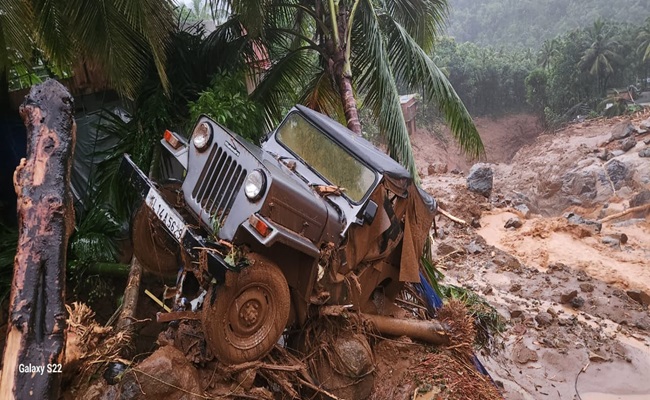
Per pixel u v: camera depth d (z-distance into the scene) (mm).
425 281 7578
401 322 5805
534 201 37281
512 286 16109
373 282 5781
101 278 6953
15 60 7070
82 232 6977
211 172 4805
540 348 12344
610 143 41250
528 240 22609
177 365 4016
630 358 12289
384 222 5438
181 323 4527
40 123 3232
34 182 3031
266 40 12016
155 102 8250
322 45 12719
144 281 6641
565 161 41000
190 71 9969
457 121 11797
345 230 5082
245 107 8711
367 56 11914
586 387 11086
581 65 65000
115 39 7027
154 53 7043
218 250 4125
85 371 3943
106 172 7855
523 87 75312
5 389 2404
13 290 2684
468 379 5375
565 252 21234
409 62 11930
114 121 8750
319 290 4875
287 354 4766
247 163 4555
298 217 4594
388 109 10891
